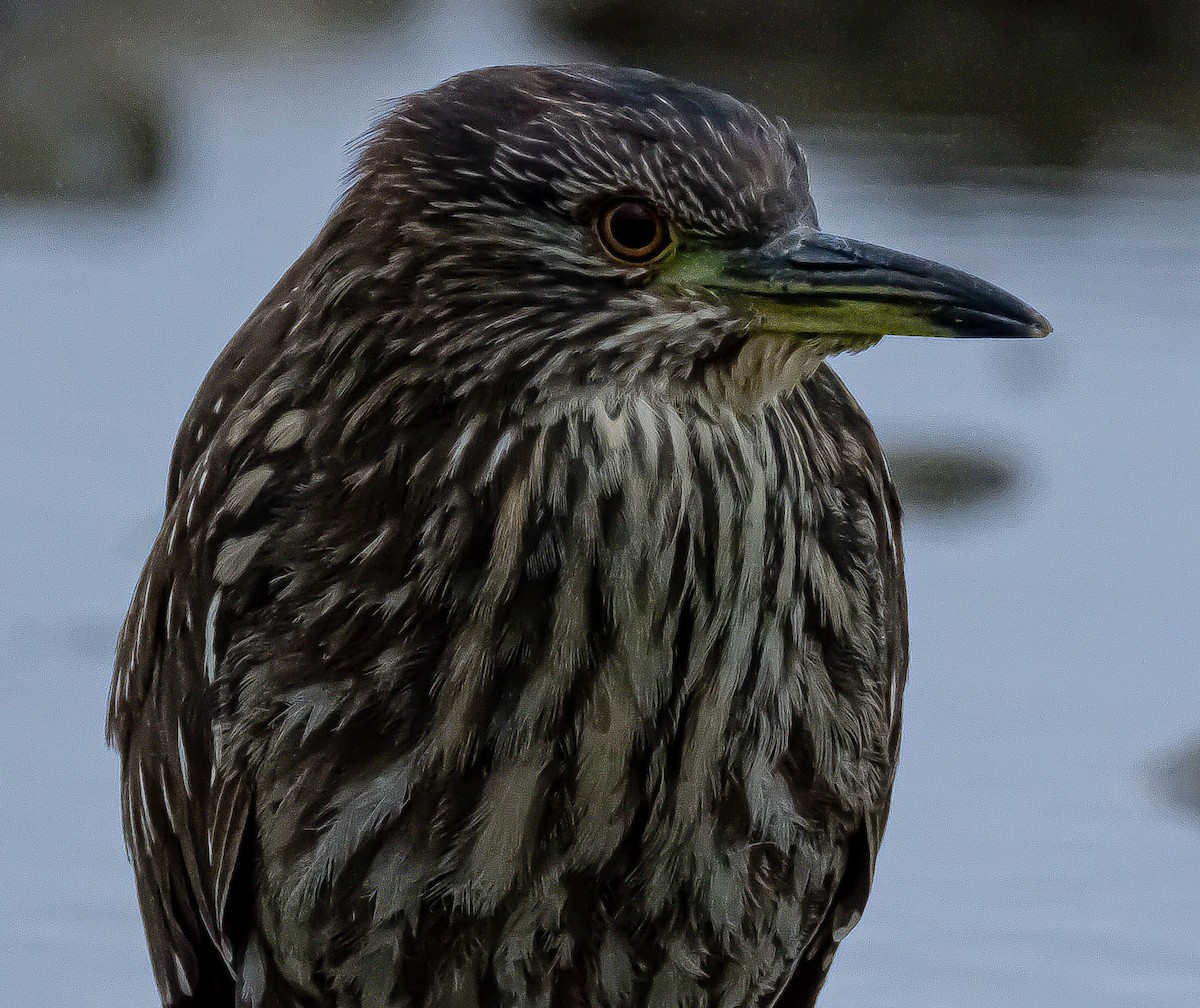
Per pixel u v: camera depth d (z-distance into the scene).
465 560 9.07
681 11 45.28
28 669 16.47
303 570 9.26
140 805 10.74
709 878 9.62
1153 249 27.23
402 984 9.59
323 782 9.33
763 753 9.55
